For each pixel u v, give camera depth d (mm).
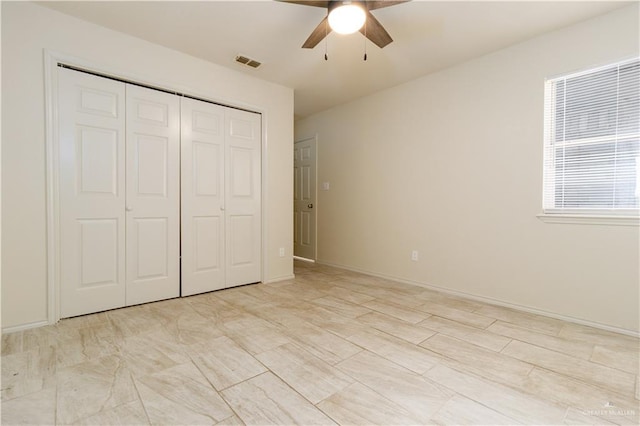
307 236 5219
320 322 2426
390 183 3854
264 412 1368
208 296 3086
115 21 2420
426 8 2221
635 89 2229
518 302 2758
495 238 2908
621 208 2301
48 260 2271
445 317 2555
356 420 1322
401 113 3707
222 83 3201
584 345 2045
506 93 2807
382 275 3965
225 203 3328
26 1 2162
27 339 2047
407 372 1701
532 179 2666
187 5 2219
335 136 4609
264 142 3596
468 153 3090
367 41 2715
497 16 2320
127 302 2699
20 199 2166
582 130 2463
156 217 2848
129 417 1327
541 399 1472
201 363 1777
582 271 2416
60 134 2338
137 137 2723
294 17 2369
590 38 2359
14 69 2125
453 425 1295
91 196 2494
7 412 1348
